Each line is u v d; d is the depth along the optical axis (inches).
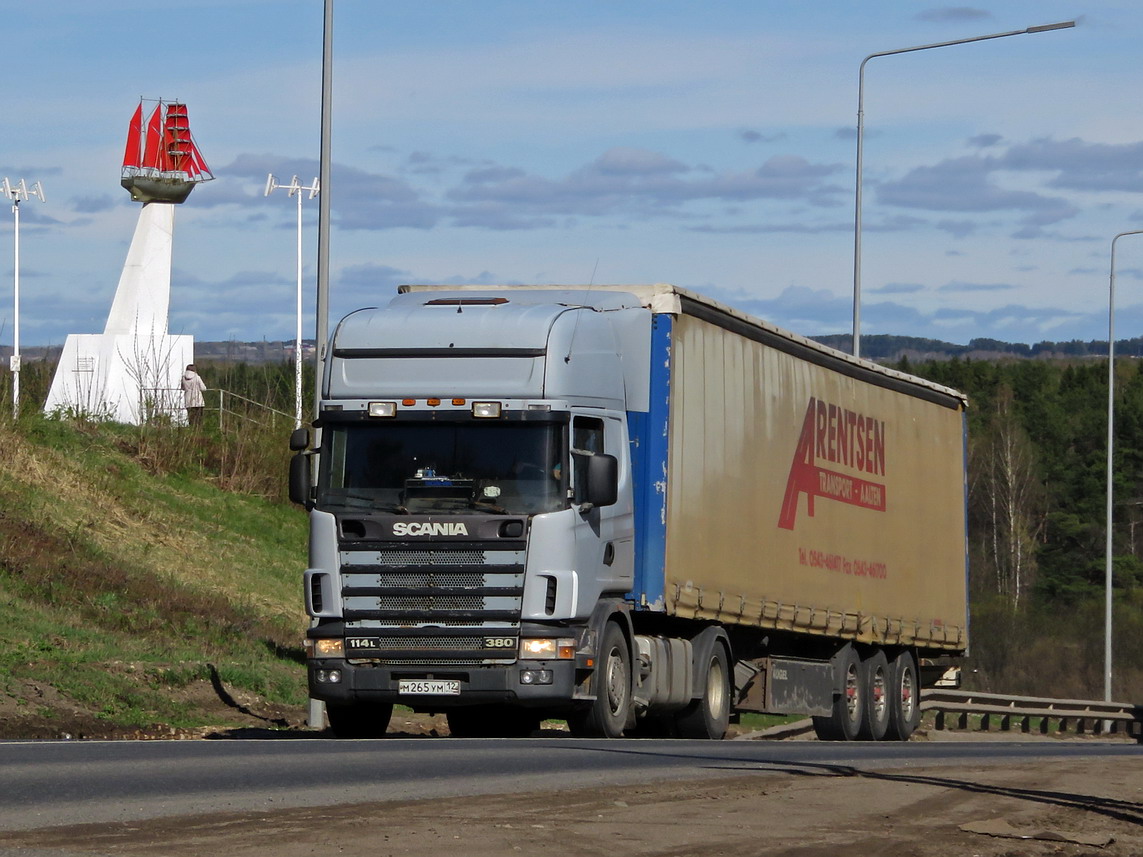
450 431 1873.8
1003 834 1069.8
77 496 3403.1
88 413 4065.0
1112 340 5536.4
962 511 3299.7
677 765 1512.1
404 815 1052.5
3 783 1157.1
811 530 2556.6
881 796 1259.8
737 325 2314.2
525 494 1844.2
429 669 1831.9
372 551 1852.9
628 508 2011.6
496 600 1828.2
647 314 2082.9
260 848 904.9
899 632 2928.2
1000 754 2081.7
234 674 2517.2
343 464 1888.5
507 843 947.3
